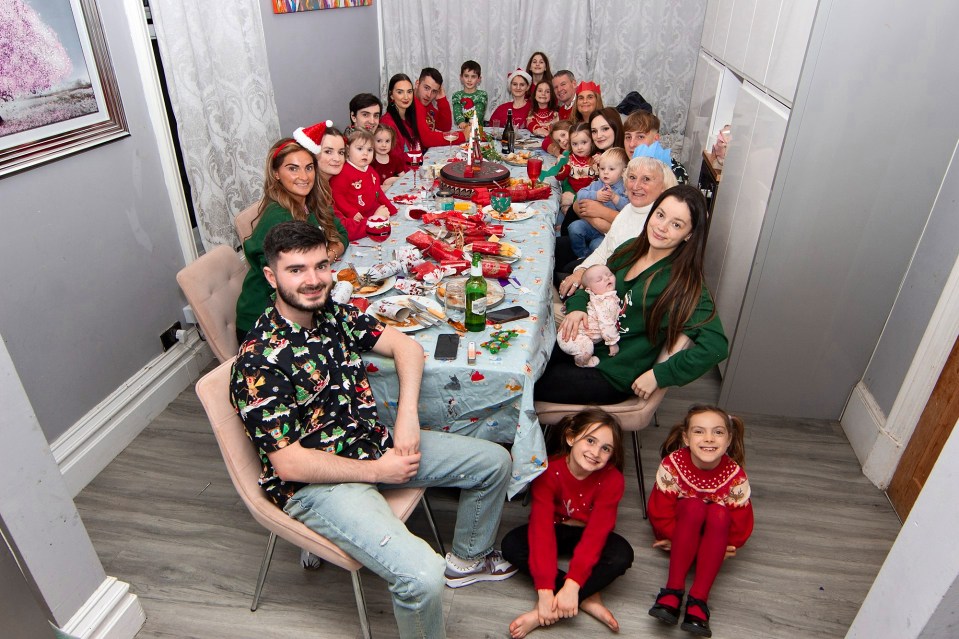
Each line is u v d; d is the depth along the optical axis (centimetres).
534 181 297
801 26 212
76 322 216
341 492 147
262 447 139
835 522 212
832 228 227
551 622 170
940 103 198
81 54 205
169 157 252
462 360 164
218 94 275
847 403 257
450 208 263
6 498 130
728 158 297
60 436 213
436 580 138
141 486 222
